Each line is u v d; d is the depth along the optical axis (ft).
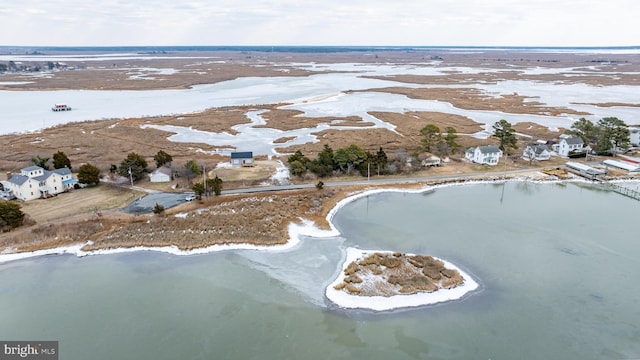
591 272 128.77
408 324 105.70
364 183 207.82
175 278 126.62
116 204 177.68
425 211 177.47
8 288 121.49
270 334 102.53
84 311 111.55
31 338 101.55
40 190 184.44
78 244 145.89
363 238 152.05
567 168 233.96
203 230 154.81
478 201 189.47
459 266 131.95
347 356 95.40
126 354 96.58
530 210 178.60
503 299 115.14
